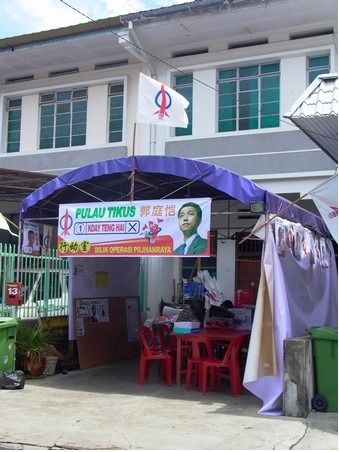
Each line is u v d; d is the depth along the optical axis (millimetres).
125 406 7402
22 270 10180
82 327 10656
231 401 7762
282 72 12898
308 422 6555
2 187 12844
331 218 7965
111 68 14703
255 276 13906
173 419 6711
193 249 7789
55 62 15273
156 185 9812
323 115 7359
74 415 6867
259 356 7262
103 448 5566
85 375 9750
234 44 13555
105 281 11609
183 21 13016
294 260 8727
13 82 15961
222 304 11516
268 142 12766
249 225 13695
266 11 12391
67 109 15367
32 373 9352
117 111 14766
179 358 8867
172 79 14133
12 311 9805
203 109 13641
